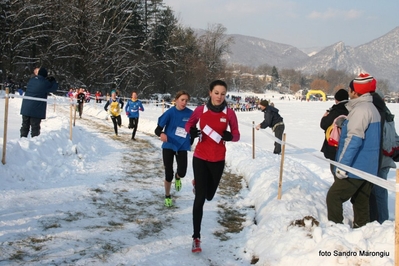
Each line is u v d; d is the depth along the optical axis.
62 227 4.47
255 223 5.16
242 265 3.90
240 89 130.50
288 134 20.64
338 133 4.84
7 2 35.91
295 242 3.83
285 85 170.75
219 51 69.06
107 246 4.09
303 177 6.97
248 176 7.59
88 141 10.20
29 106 8.05
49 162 7.00
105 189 6.25
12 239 4.01
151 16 58.12
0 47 36.19
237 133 4.33
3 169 5.88
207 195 4.52
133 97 12.44
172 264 3.81
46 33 39.94
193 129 4.34
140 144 11.58
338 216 4.29
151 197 6.11
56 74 40.06
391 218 5.55
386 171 4.80
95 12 42.88
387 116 4.68
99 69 42.62
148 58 50.38
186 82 59.38
